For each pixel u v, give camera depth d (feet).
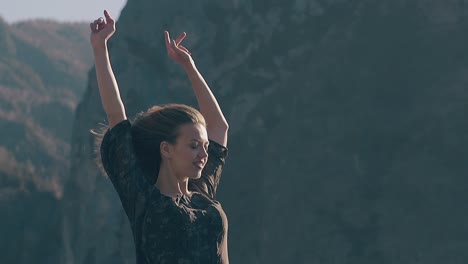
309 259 164.25
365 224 162.20
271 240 172.04
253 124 195.31
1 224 273.75
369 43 184.24
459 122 166.30
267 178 181.57
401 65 178.81
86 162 219.00
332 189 168.45
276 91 196.34
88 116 225.35
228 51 207.62
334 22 196.75
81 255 211.41
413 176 162.81
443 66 175.01
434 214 157.28
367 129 173.27
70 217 220.23
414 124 169.89
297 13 203.41
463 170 160.97
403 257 155.63
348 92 180.86
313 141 177.78
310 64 192.44
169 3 215.92
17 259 267.39
